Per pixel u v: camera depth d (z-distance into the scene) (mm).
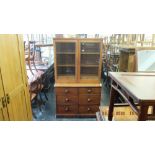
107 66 4805
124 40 4309
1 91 1305
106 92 4352
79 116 3207
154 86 1185
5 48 1370
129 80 1354
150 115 1158
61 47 3041
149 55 2098
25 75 1795
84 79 3135
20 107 1661
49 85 4562
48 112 3355
